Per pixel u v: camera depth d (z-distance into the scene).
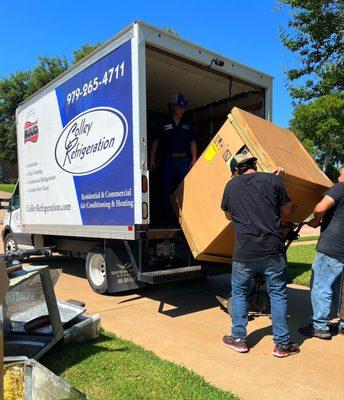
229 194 4.02
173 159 6.00
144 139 4.96
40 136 7.21
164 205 6.04
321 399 3.08
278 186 3.87
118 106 5.24
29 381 2.71
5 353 3.42
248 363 3.69
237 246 3.94
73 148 6.22
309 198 4.61
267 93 6.29
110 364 3.47
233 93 6.68
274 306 3.87
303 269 7.68
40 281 3.94
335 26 7.62
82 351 3.75
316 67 8.27
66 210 6.42
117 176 5.28
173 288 6.59
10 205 9.19
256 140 4.29
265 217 3.82
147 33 4.98
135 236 4.99
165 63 5.58
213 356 3.84
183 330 4.54
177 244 5.75
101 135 5.57
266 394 3.14
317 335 4.31
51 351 3.70
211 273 5.55
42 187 7.17
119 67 5.21
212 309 5.37
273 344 4.14
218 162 4.62
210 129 7.33
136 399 2.93
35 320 3.86
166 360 3.64
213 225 4.64
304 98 8.69
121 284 5.91
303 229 18.12
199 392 3.05
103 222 5.56
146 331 4.50
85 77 5.90
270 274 3.85
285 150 4.68
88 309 5.34
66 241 7.37
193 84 6.40
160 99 7.19
